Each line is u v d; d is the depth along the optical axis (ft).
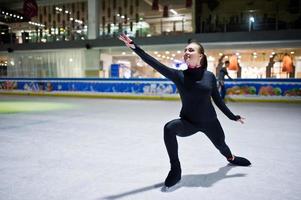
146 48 52.75
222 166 9.85
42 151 11.79
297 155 11.39
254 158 10.91
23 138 14.51
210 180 8.41
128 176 8.71
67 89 50.14
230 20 51.96
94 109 29.45
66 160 10.45
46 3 67.46
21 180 8.32
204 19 55.67
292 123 20.04
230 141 14.06
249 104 36.60
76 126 18.42
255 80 39.99
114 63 60.64
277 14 49.01
